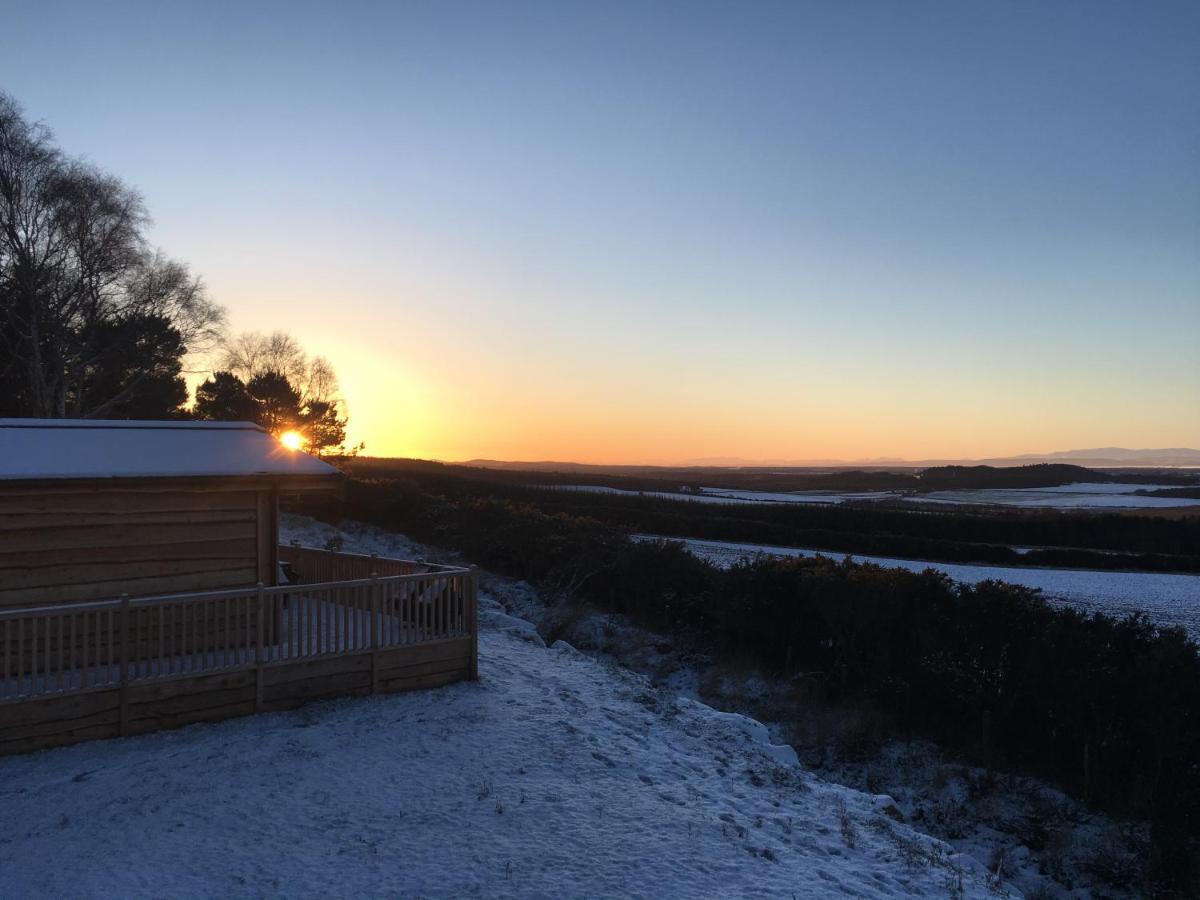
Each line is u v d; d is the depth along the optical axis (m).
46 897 5.93
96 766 8.15
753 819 8.48
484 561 29.25
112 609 8.86
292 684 10.16
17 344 39.34
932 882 7.53
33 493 9.77
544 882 6.60
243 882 6.31
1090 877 11.49
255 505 11.48
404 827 7.39
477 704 10.95
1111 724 13.41
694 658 20.33
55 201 39.69
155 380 45.84
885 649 17.09
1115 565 40.06
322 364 56.00
